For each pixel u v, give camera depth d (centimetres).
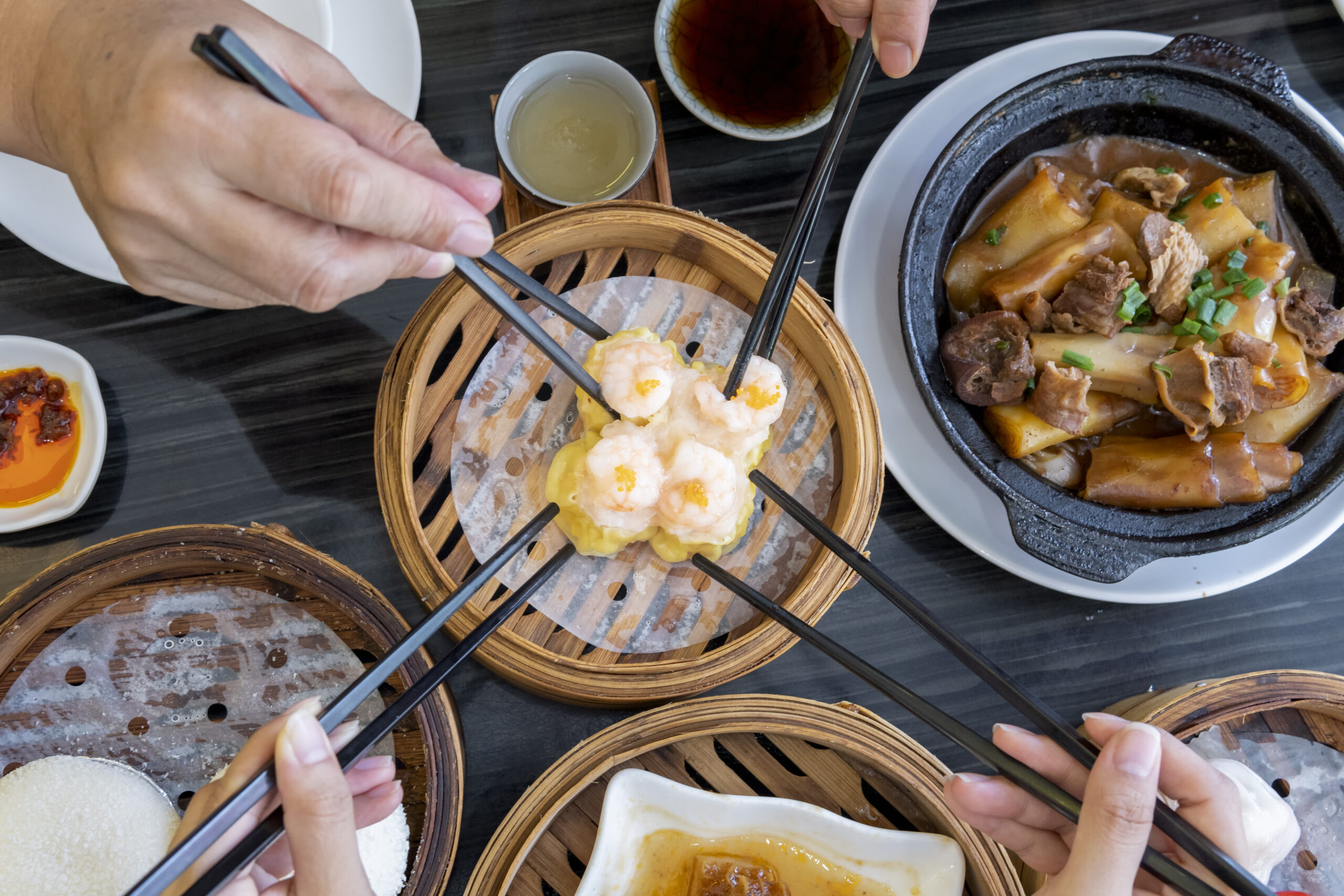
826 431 61
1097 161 64
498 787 62
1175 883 49
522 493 60
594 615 59
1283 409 62
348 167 46
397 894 57
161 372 64
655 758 60
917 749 58
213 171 46
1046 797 50
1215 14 68
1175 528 60
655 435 57
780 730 58
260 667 59
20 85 50
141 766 58
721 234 60
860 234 65
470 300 59
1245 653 65
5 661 57
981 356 61
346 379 64
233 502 63
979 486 64
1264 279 62
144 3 49
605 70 63
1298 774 61
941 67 67
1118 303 62
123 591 59
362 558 63
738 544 60
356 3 61
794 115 65
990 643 65
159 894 45
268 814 50
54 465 62
